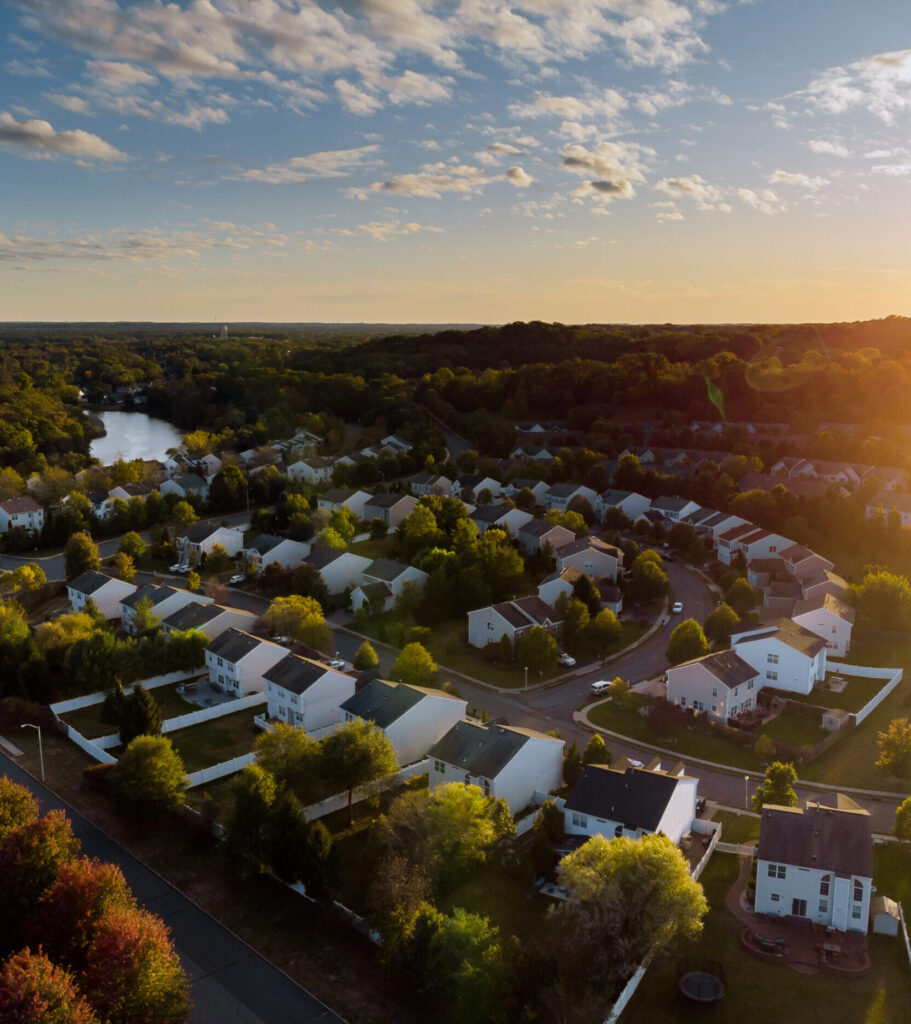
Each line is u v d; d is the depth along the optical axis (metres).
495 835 54.41
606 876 45.81
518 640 93.38
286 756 62.00
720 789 66.38
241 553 131.88
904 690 84.38
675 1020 41.91
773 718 78.94
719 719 77.12
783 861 49.44
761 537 124.31
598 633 93.19
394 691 72.50
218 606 95.50
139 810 58.56
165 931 42.31
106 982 37.81
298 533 133.25
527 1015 40.50
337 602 108.38
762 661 84.88
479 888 52.72
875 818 62.06
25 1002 33.97
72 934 42.69
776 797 60.00
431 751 64.75
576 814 56.84
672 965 45.69
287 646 91.19
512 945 42.22
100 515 155.38
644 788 56.41
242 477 164.38
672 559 130.38
